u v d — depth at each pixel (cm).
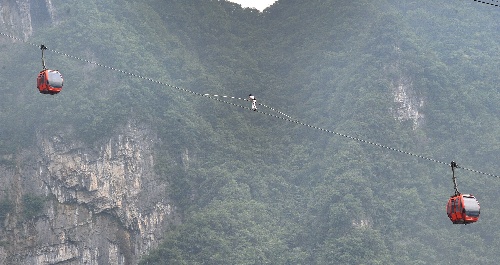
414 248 18875
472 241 18888
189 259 19312
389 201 19750
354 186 19525
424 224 19375
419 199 19712
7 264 19912
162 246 19675
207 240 19388
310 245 19188
